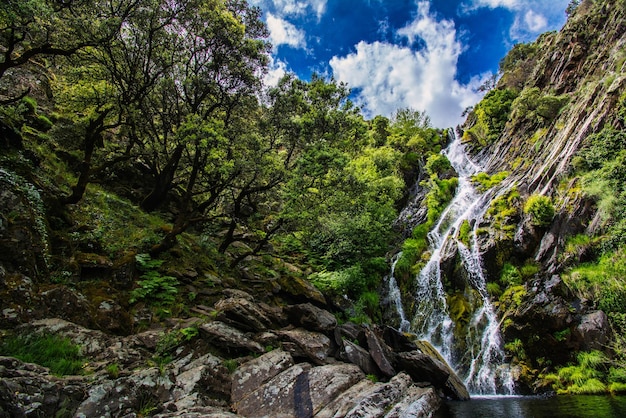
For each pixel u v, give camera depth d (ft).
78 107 42.91
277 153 50.03
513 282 52.29
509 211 61.31
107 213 41.32
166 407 18.99
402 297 63.82
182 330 29.01
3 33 29.37
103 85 42.96
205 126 34.96
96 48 36.09
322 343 34.47
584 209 49.85
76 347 21.70
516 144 95.55
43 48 30.53
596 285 43.11
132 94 39.75
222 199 64.75
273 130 47.62
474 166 109.40
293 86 47.01
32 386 15.23
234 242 61.67
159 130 49.03
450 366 49.60
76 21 30.37
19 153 34.99
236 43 38.40
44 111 55.52
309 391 25.43
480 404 33.24
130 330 28.84
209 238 54.90
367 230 66.18
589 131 57.47
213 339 29.55
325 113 46.06
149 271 35.91
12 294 22.54
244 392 24.85
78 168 49.01
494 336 48.52
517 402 34.09
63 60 39.96
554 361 42.32
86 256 31.63
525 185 64.85
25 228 25.82
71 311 25.44
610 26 90.17
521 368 43.11
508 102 121.49
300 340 33.32
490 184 82.84
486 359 47.26
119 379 18.58
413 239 76.18
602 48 88.22
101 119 37.60
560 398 35.32
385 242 75.87
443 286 60.70
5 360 16.78
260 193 53.62
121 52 38.27
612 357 38.45
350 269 60.75
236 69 39.29
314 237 67.10
